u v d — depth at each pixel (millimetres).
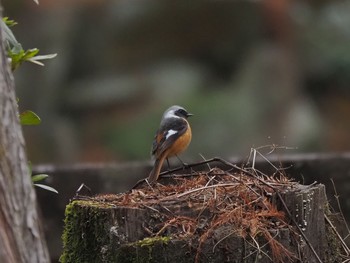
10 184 3477
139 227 4645
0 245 3416
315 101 23344
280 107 21906
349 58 23234
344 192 7445
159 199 4812
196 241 4594
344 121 23031
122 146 21938
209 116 21469
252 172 5402
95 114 22844
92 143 22344
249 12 22859
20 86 22281
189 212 4699
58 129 22234
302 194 4887
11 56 4383
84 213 4762
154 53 23734
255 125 21406
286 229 4773
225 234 4625
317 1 23766
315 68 23234
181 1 22828
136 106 22828
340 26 23469
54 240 7465
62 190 7500
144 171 7621
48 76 22531
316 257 4844
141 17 23234
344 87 23359
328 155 7477
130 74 23375
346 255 5230
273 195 4898
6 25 4582
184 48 23641
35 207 3576
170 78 23000
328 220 5168
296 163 7426
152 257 4551
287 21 22891
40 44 22609
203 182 5109
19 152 3537
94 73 23375
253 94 22047
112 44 23391
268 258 4676
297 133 21734
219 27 23281
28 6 22516
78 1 22875
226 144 21000
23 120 4520
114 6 23266
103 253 4672
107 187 7574
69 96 22766
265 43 23000
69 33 22891
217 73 23469
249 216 4773
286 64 22578
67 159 21938
